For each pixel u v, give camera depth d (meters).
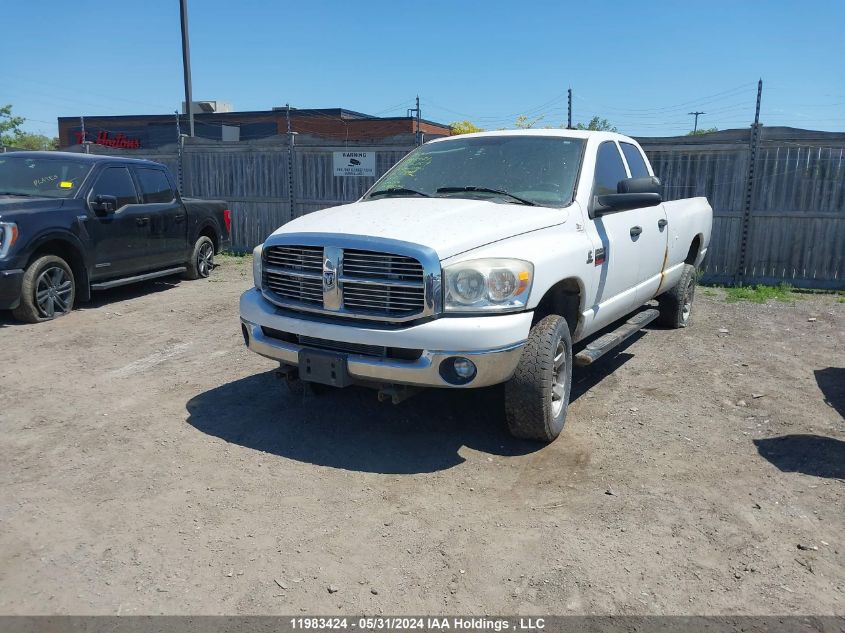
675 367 6.46
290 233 4.46
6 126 34.38
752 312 9.06
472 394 5.55
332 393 5.55
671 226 6.73
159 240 9.73
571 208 4.84
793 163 10.68
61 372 6.07
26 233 7.48
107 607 2.91
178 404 5.30
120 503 3.78
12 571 3.14
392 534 3.50
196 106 40.06
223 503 3.79
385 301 4.07
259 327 4.62
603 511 3.74
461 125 25.08
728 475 4.18
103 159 8.98
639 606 2.95
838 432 4.88
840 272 10.69
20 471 4.14
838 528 3.58
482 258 4.06
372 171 12.94
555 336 4.37
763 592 3.05
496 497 3.90
